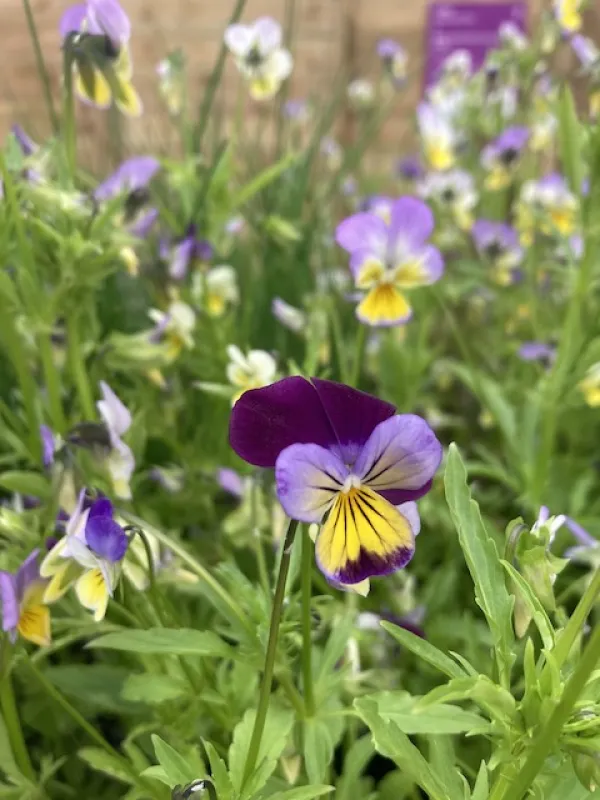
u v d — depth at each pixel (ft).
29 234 0.66
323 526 0.32
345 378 0.76
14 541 0.52
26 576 0.43
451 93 1.37
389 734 0.34
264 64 0.95
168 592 0.62
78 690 0.55
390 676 0.58
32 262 0.59
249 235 1.09
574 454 0.96
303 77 1.65
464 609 0.78
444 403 1.12
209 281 0.88
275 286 1.01
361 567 0.32
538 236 1.13
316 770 0.41
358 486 0.33
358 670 0.56
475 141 1.40
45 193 0.58
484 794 0.38
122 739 0.61
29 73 1.51
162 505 0.75
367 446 0.32
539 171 1.38
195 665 0.50
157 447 0.86
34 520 0.52
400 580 0.66
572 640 0.32
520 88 1.20
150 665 0.52
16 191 0.59
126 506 0.63
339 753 0.61
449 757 0.43
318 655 0.50
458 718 0.36
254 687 0.50
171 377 0.80
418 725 0.36
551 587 0.37
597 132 0.71
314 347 0.69
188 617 0.61
